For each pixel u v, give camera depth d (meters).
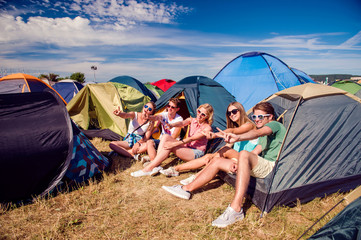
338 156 2.71
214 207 2.68
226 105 5.25
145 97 7.14
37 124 2.92
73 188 3.07
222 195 2.97
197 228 2.29
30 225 2.33
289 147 2.67
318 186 2.66
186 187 2.87
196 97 5.10
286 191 2.55
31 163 2.73
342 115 2.80
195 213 2.55
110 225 2.35
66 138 3.00
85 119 6.28
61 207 2.67
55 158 2.88
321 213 2.52
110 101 6.09
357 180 2.78
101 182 3.31
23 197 2.75
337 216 1.80
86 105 6.33
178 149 3.52
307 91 2.98
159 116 4.07
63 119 3.12
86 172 3.30
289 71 7.35
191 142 3.78
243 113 3.12
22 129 2.79
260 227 2.29
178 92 5.28
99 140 5.63
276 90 6.98
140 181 3.39
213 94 5.40
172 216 2.51
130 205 2.74
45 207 2.62
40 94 3.42
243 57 8.08
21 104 3.09
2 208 2.58
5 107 2.96
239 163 2.48
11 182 2.64
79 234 2.21
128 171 3.76
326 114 2.81
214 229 2.26
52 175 2.91
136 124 4.26
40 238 2.14
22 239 2.12
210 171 2.83
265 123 2.89
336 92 2.96
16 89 7.49
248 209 2.62
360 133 2.75
